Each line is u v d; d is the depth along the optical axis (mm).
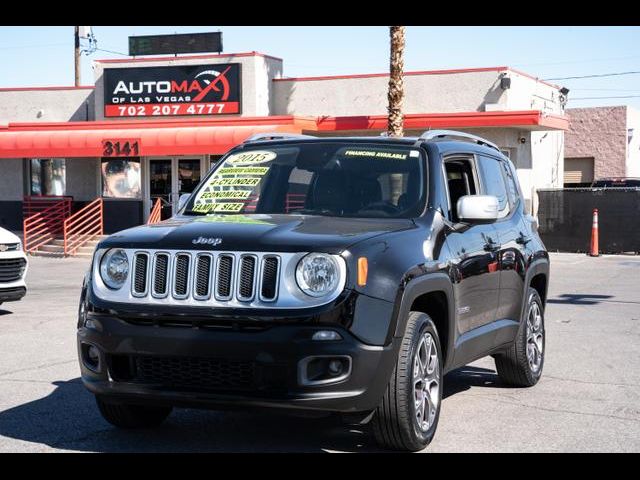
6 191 27578
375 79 25594
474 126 23422
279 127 23156
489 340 6727
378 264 5109
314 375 4922
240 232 5227
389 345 5082
